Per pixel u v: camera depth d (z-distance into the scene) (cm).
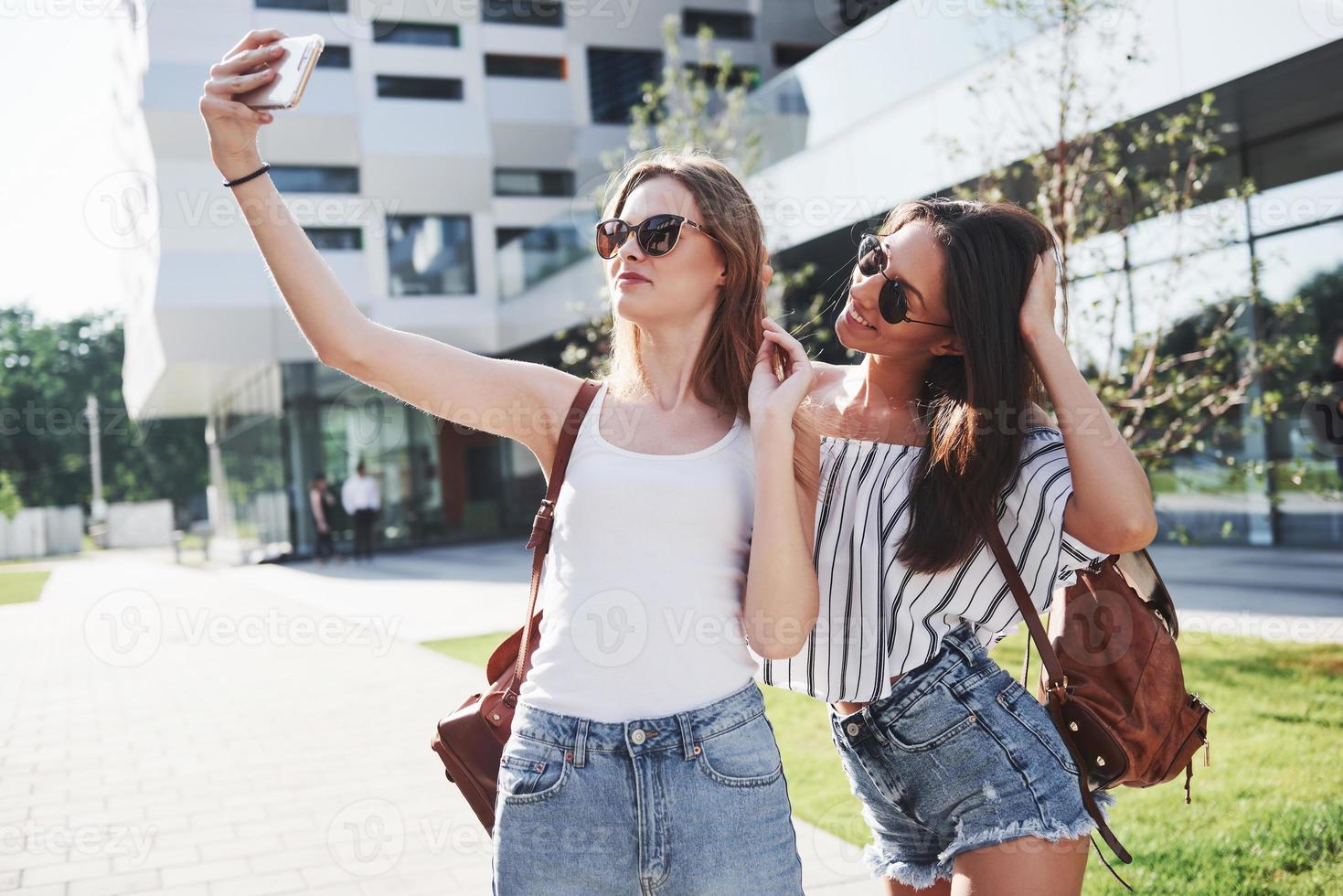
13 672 801
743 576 155
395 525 2042
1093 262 541
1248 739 439
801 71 1140
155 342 1777
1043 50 627
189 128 1485
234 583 1494
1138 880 306
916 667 184
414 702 631
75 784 472
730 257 164
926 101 938
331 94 1844
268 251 155
